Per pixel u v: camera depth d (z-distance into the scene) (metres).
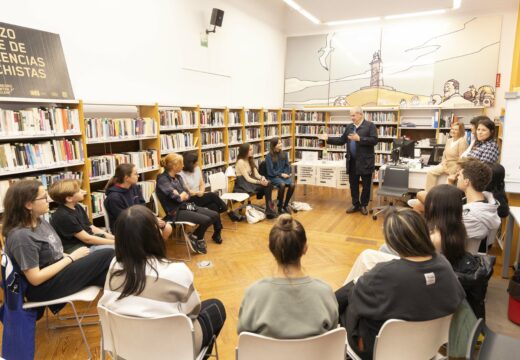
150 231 1.45
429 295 1.36
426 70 7.30
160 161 4.23
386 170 5.44
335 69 8.14
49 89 3.33
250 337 1.25
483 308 1.92
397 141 5.86
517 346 1.60
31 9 3.35
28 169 2.95
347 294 1.83
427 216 1.94
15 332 1.84
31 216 2.04
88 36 3.93
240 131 6.45
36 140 3.20
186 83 5.52
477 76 6.91
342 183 5.80
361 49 7.82
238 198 4.67
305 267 3.52
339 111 8.21
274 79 8.35
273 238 1.33
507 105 3.46
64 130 3.24
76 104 3.42
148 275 1.42
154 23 4.82
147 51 4.75
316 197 6.67
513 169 3.47
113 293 1.44
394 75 7.59
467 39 6.92
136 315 1.41
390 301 1.37
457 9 6.94
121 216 1.43
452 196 1.87
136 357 1.48
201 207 4.18
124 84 4.44
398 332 1.38
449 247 1.84
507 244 3.19
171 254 3.87
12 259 1.93
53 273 2.01
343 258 3.76
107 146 4.05
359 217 5.33
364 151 5.30
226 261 3.68
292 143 8.49
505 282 3.18
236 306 2.80
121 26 4.34
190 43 5.54
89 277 2.13
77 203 2.81
